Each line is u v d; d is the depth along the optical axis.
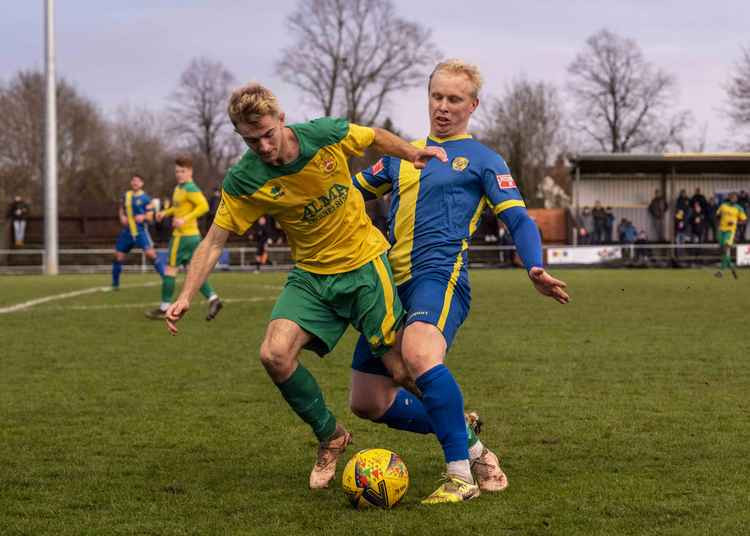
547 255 31.91
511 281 23.45
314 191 4.91
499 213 5.10
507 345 10.91
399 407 5.33
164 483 5.17
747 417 6.82
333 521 4.40
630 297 17.77
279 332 4.97
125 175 64.94
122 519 4.48
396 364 5.07
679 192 36.16
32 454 5.86
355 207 5.07
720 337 11.59
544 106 60.03
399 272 5.19
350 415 7.02
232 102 4.59
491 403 7.44
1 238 37.72
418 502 4.75
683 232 33.91
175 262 14.26
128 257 35.19
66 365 9.62
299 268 5.15
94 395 7.92
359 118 56.75
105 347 11.01
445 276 5.03
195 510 4.63
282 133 4.76
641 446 5.94
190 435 6.41
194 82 68.38
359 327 5.10
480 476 4.98
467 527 4.27
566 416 6.91
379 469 4.60
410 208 5.19
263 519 4.45
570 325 12.99
